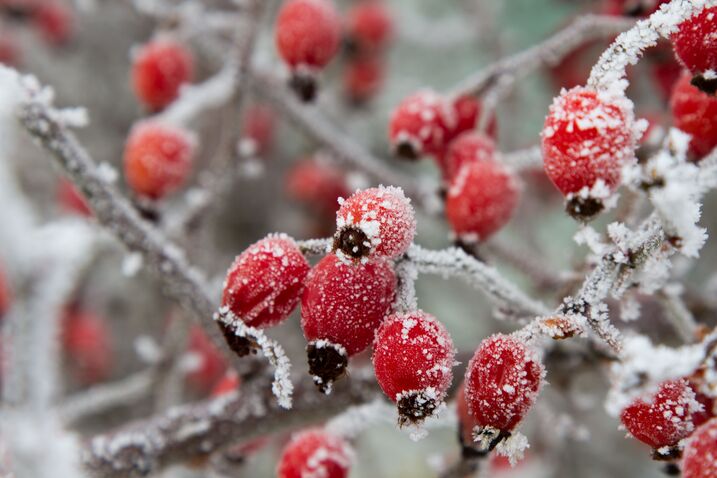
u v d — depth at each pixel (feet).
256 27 1.22
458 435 0.95
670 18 0.83
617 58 0.84
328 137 1.44
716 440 0.79
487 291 0.88
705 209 1.97
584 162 0.83
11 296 0.74
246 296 0.85
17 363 0.74
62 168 0.99
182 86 1.34
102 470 1.01
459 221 1.00
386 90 2.39
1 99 0.74
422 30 2.26
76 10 2.16
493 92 1.04
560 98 0.84
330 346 0.84
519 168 1.02
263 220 2.30
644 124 0.83
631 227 0.96
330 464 0.97
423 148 1.05
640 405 0.82
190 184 2.09
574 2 1.99
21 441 0.74
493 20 1.93
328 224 2.18
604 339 0.82
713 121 0.89
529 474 1.94
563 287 0.98
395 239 0.82
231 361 1.03
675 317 0.95
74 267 0.76
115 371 2.11
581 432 1.15
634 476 2.01
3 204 0.72
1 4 2.06
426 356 0.82
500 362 0.81
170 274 1.02
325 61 1.14
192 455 1.03
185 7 1.40
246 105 1.24
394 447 2.45
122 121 2.30
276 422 1.03
